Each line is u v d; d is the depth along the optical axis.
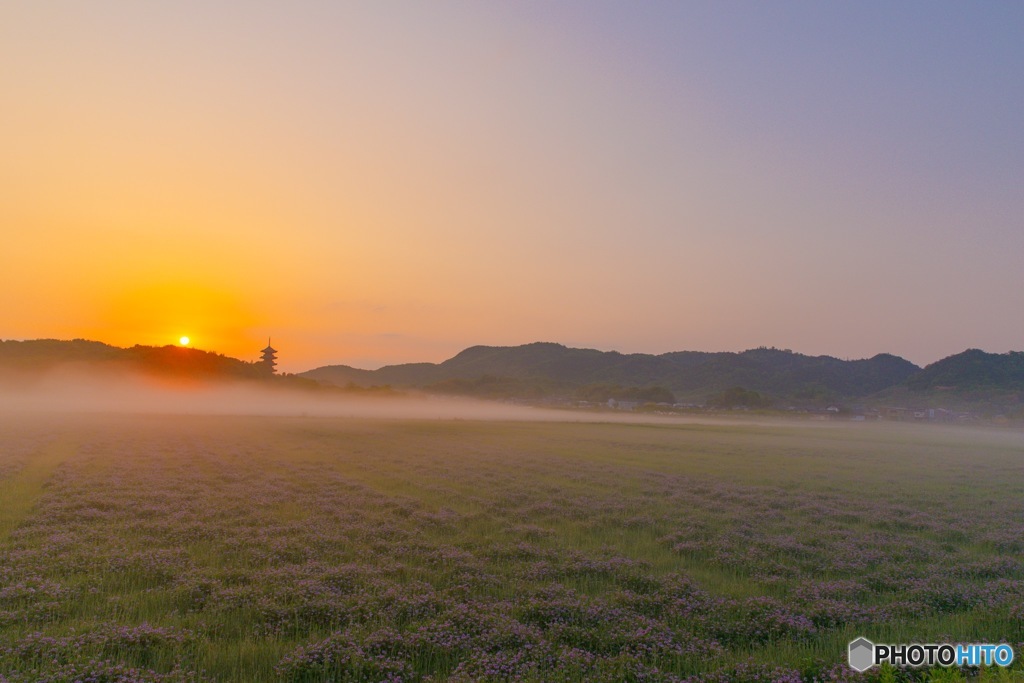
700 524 24.00
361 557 17.81
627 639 12.02
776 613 13.61
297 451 49.75
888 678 10.05
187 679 9.80
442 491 30.58
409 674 10.32
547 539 21.19
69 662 10.08
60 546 17.73
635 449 60.75
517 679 10.16
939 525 25.31
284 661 10.45
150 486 29.31
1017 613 13.73
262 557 17.31
